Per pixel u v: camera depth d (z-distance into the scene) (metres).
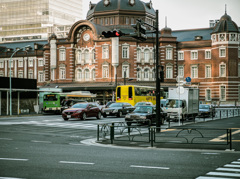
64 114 33.44
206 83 74.94
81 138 19.91
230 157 12.35
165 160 11.55
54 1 158.12
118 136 19.28
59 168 9.95
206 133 19.36
